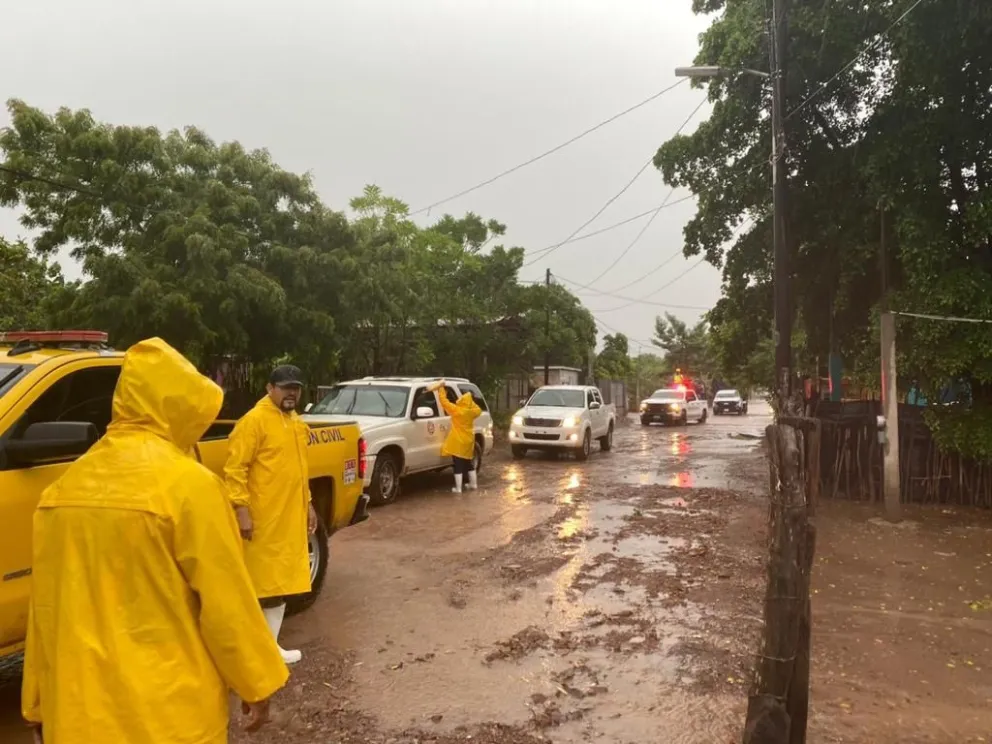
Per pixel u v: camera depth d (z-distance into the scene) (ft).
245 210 46.55
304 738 12.54
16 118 42.96
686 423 103.76
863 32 35.96
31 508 12.27
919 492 35.65
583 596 20.58
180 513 6.30
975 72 32.86
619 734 12.73
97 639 6.12
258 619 6.71
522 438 54.65
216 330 43.55
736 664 15.78
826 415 38.04
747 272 48.39
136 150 43.73
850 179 39.37
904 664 15.99
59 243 43.83
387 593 20.86
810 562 10.73
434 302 73.97
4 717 13.26
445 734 12.66
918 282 33.12
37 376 13.17
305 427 16.10
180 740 6.17
